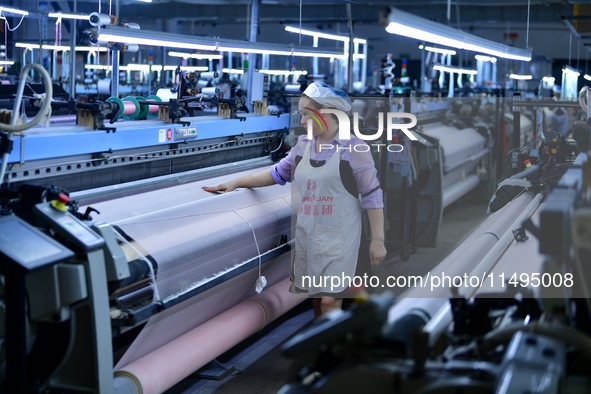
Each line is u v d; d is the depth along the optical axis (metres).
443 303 1.96
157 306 2.55
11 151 2.50
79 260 2.26
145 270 2.55
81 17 6.80
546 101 3.10
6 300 2.12
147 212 2.97
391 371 1.49
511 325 1.69
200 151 4.11
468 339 1.82
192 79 5.26
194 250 2.85
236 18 17.77
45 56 11.52
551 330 1.55
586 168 1.70
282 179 3.31
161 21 18.58
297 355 1.50
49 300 2.22
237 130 4.46
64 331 2.36
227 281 3.14
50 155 2.81
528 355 1.45
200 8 16.45
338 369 1.55
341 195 2.67
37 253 2.08
